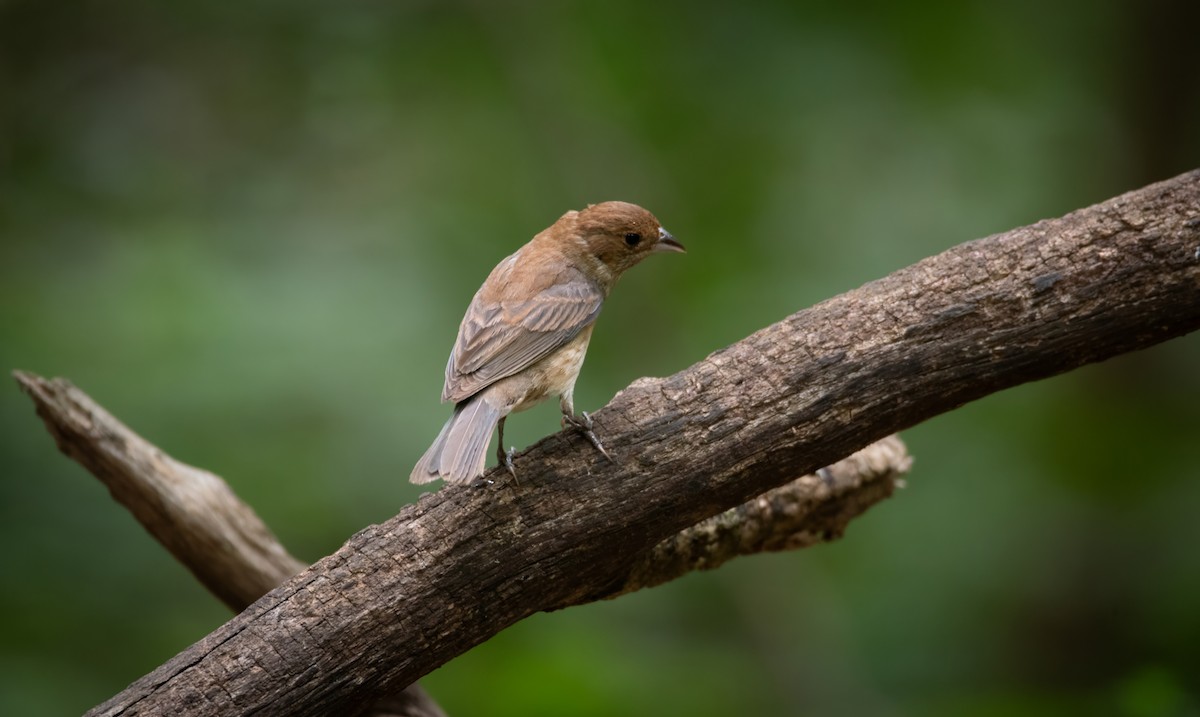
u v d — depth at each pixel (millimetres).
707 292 14062
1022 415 13781
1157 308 6469
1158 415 13781
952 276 6590
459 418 7109
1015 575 12836
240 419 12000
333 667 6340
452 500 6559
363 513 11773
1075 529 12898
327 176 14641
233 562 8406
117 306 12711
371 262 13680
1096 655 12625
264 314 12789
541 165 14641
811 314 6711
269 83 14992
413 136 14797
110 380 11977
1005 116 14859
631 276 14133
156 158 14641
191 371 12148
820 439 6590
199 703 6230
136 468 8180
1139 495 12961
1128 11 14906
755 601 13008
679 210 14477
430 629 6457
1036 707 11492
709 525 7711
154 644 10984
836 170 14578
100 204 14062
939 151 14625
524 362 7551
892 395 6566
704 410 6578
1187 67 14758
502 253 13852
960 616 12750
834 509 8109
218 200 14344
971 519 13117
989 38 14945
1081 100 15141
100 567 11234
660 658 12305
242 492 11570
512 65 14930
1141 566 12742
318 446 11961
